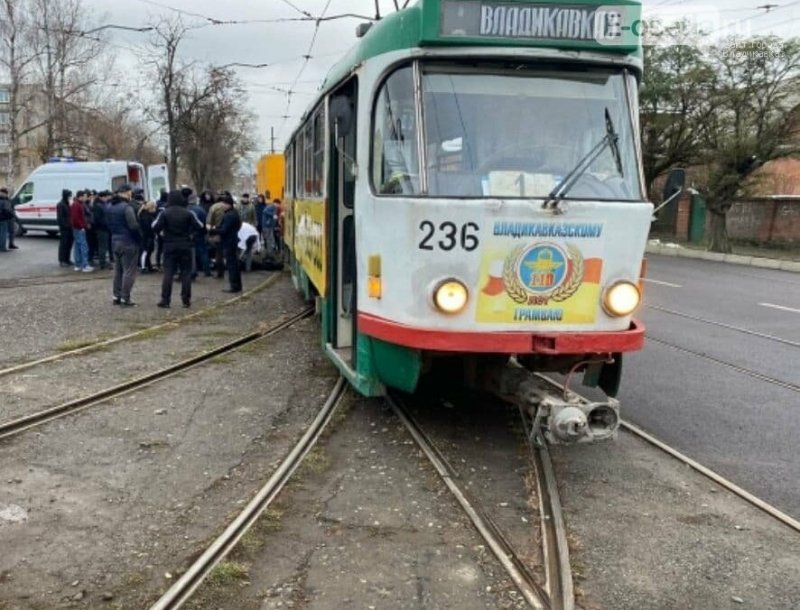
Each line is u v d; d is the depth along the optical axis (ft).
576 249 18.38
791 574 14.11
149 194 107.86
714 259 94.63
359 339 20.90
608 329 18.89
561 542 14.92
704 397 26.03
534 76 18.93
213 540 14.71
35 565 13.67
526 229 18.10
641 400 25.55
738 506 17.11
